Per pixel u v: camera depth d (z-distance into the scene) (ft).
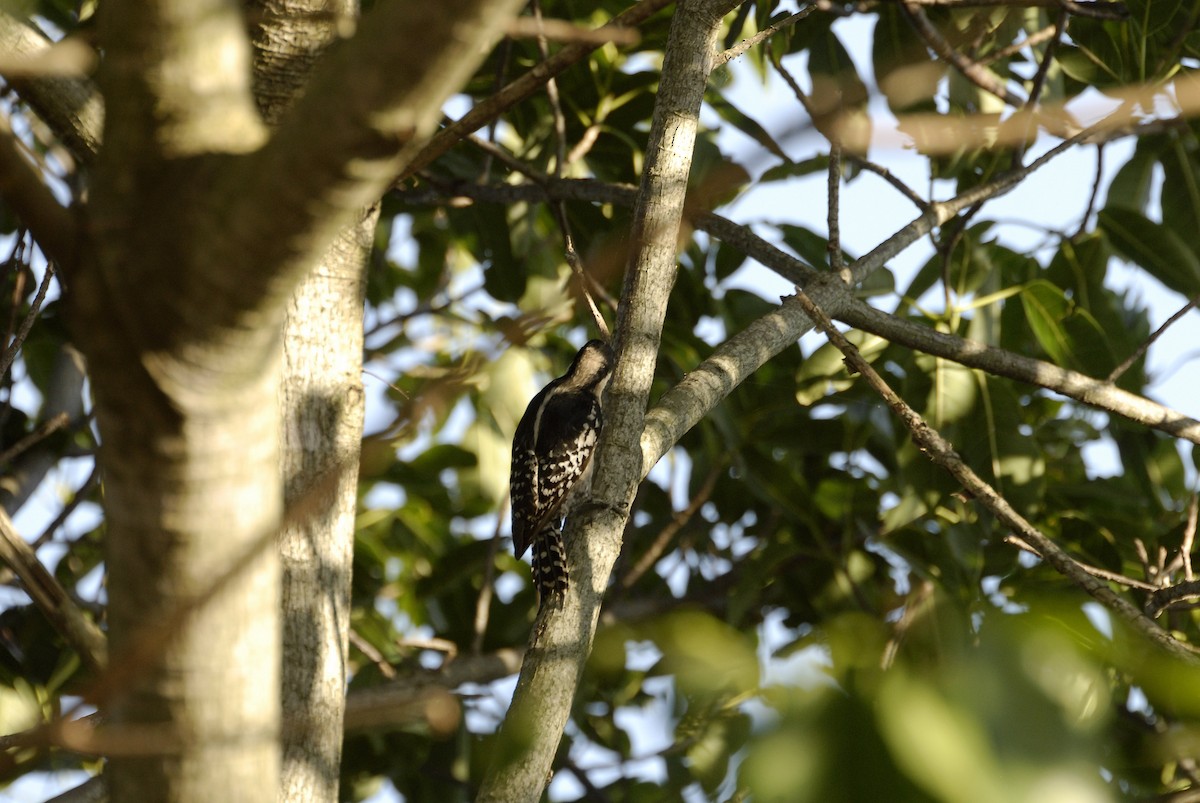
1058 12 34.55
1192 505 29.58
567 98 42.16
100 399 10.64
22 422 41.16
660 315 27.12
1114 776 3.83
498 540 42.29
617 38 12.16
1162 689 4.06
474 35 8.68
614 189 36.22
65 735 8.95
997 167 38.70
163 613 11.09
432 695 10.37
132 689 11.18
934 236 38.68
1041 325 38.60
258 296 10.07
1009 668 3.31
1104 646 3.89
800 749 3.23
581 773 40.52
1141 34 35.47
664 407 27.63
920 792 3.13
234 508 11.08
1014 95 35.55
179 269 9.97
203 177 9.80
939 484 36.50
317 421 24.21
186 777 11.47
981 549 35.70
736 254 43.37
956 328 37.78
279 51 24.31
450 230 46.73
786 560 41.65
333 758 22.84
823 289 31.55
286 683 22.63
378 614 46.01
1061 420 45.60
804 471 44.75
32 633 36.42
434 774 41.73
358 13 26.18
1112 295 42.68
